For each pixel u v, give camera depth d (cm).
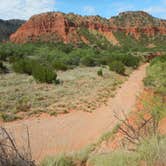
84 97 2862
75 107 2495
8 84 3188
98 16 19312
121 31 18175
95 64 6203
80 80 3819
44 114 2262
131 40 17412
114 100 2872
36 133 1773
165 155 502
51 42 14462
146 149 539
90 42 15975
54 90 3045
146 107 1462
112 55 7038
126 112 1962
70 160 737
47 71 3456
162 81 2520
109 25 18075
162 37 18275
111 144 1092
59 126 1972
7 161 455
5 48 6981
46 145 1523
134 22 19125
